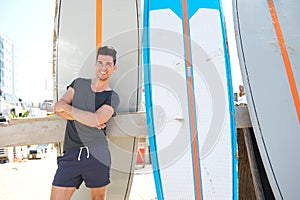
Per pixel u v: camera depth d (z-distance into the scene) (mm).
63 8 3322
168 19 3094
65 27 3293
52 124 2979
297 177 2797
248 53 3068
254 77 3000
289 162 2816
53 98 3193
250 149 3109
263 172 3086
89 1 3332
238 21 3170
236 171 2805
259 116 2904
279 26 3197
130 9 3307
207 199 2764
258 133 2865
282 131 2879
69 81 3193
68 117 2508
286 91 2982
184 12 3094
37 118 2988
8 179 7055
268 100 2947
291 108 2936
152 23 3102
